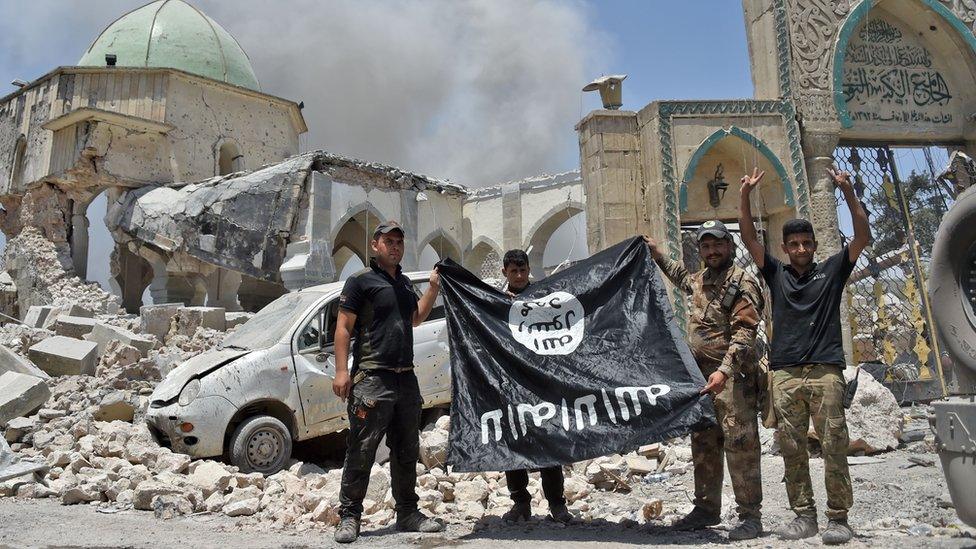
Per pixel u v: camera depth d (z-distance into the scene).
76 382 10.88
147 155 25.23
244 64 30.97
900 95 12.69
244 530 5.43
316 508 5.56
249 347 8.20
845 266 4.48
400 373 5.23
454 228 29.59
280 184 21.44
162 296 22.69
